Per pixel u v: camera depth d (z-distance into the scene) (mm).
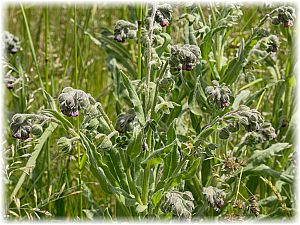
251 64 877
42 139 813
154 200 759
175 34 959
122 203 762
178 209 718
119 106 907
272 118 954
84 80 1024
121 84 900
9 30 1195
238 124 782
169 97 874
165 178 768
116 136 765
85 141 739
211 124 776
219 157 863
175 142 748
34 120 756
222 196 795
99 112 767
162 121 861
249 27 1024
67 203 903
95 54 1138
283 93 943
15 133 746
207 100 832
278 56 1036
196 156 796
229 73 859
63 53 1064
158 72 831
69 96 724
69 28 1146
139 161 772
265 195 935
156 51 813
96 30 1164
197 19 877
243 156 897
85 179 932
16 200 785
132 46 1001
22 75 918
